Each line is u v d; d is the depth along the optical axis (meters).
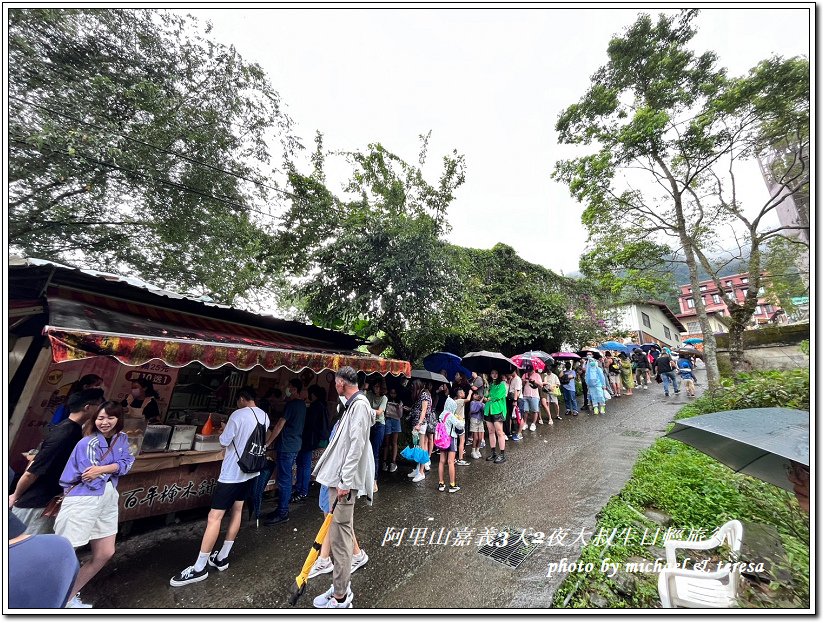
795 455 2.29
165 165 7.40
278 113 8.98
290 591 3.12
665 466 5.68
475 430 7.34
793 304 14.65
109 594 3.00
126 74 6.73
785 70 8.16
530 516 4.47
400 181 9.34
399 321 8.77
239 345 4.02
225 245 8.66
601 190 11.55
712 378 10.23
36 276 3.98
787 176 10.36
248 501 4.81
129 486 3.87
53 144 5.55
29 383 4.02
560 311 14.57
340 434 3.13
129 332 3.52
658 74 10.37
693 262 11.02
